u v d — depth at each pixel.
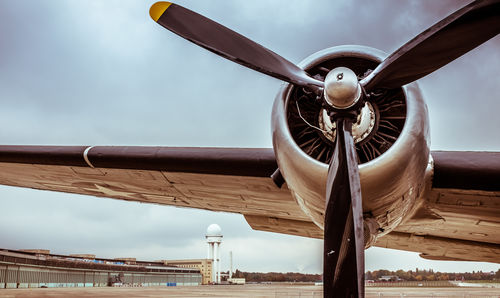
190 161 5.81
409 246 8.24
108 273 64.50
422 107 3.99
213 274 102.12
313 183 3.95
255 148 5.58
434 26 3.76
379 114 4.21
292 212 6.95
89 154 6.41
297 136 4.39
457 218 6.00
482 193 4.94
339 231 3.70
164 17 4.45
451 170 4.72
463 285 89.94
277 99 4.26
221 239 103.31
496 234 6.59
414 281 108.38
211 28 4.38
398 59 3.85
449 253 8.34
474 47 3.83
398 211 4.23
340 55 4.32
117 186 7.57
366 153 4.30
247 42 4.29
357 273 3.58
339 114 3.71
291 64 4.17
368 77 3.98
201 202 7.71
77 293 30.09
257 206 7.05
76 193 8.93
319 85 4.02
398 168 3.80
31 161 6.96
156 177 6.59
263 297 27.31
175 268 85.94
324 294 3.66
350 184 3.70
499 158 4.70
